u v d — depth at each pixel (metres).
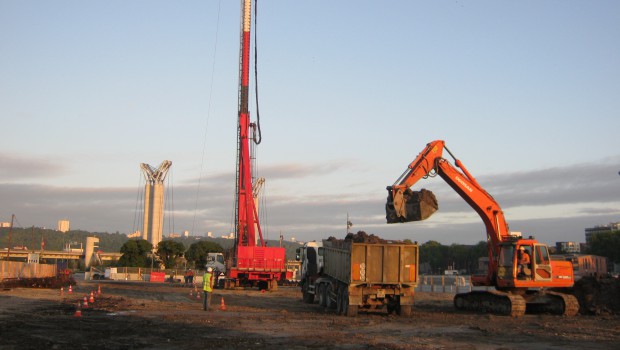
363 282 25.41
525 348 16.75
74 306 28.27
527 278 29.25
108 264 158.50
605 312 29.00
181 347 15.83
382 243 26.14
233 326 21.05
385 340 17.94
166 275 96.94
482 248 144.00
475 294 30.95
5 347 15.02
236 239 53.50
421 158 30.84
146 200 142.25
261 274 49.47
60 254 150.38
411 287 26.27
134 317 23.67
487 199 31.47
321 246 34.44
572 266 30.05
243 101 55.53
